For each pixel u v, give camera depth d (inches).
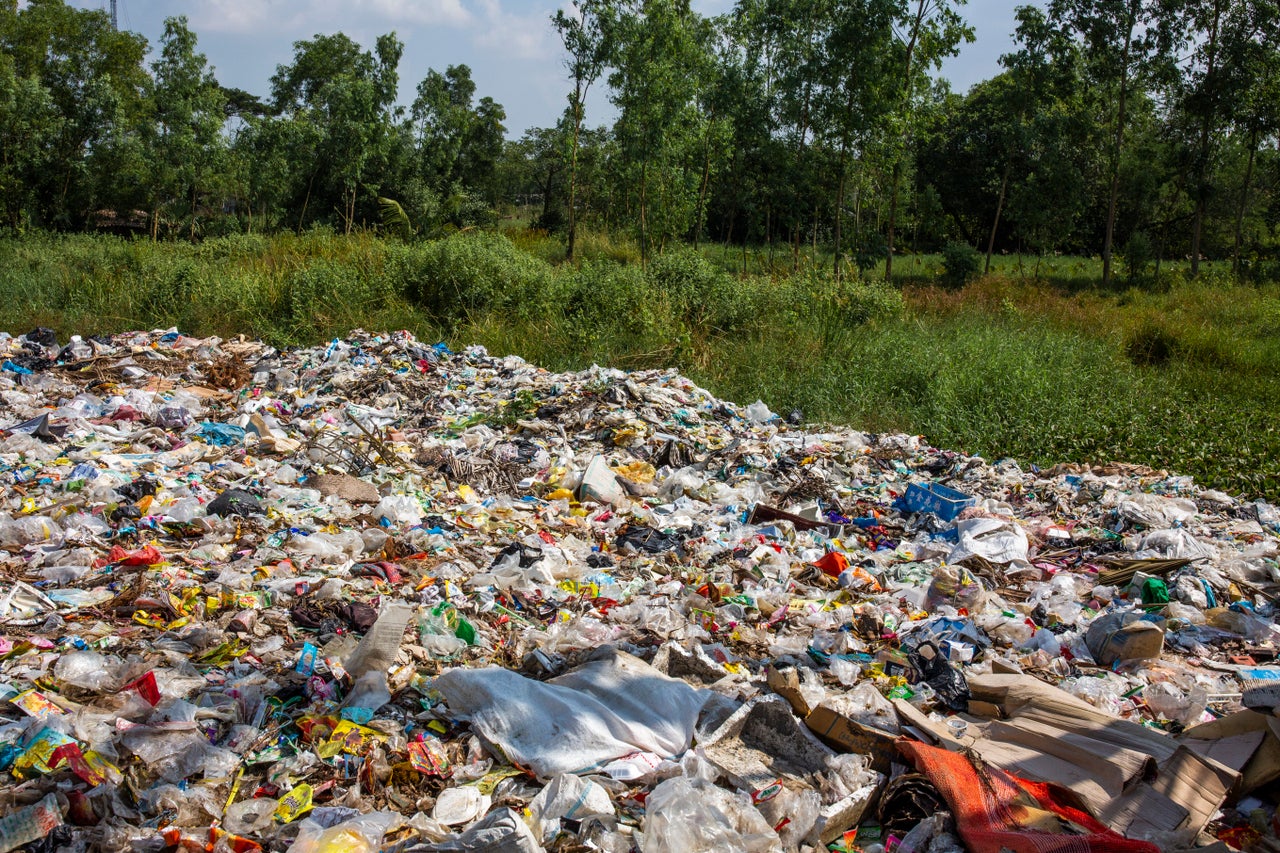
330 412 346.9
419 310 556.4
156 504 229.5
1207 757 132.6
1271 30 1047.6
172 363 430.9
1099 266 1371.8
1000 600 205.5
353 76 1440.7
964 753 129.8
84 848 106.8
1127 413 408.2
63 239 1010.7
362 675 146.9
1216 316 728.3
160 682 139.9
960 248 1036.5
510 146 1989.4
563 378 410.6
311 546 204.2
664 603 193.5
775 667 163.6
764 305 569.9
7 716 130.3
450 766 128.6
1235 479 324.8
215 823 114.8
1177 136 1159.6
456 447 313.9
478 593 188.1
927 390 432.8
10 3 1422.2
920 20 839.1
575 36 902.4
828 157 893.8
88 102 1305.4
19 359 414.9
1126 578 219.9
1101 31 1067.9
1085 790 123.9
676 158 909.8
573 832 114.4
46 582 182.5
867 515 273.1
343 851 104.4
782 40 928.3
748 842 110.1
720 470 306.0
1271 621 197.9
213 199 1370.6
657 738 133.0
